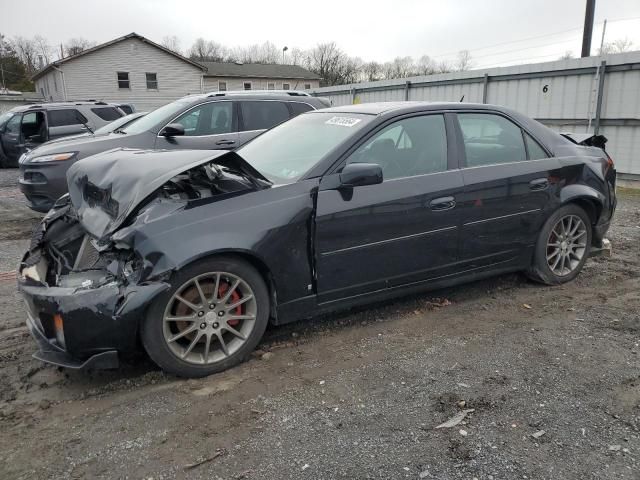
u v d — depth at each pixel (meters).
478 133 4.32
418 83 16.16
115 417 2.85
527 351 3.53
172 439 2.65
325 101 8.46
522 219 4.42
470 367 3.32
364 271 3.74
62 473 2.41
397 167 3.89
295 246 3.44
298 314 3.58
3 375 3.33
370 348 3.62
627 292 4.63
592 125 11.52
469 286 4.81
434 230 3.95
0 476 2.39
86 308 2.90
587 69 11.41
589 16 16.66
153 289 2.96
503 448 2.53
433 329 3.91
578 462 2.43
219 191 3.40
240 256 3.28
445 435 2.64
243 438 2.64
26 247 6.62
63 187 7.16
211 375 3.28
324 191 3.55
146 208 3.17
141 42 36.97
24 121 14.52
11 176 13.84
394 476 2.35
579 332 3.81
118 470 2.42
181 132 7.18
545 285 4.80
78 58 35.50
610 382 3.11
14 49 73.75
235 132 7.70
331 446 2.57
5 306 4.51
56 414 2.89
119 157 3.85
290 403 2.95
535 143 4.57
